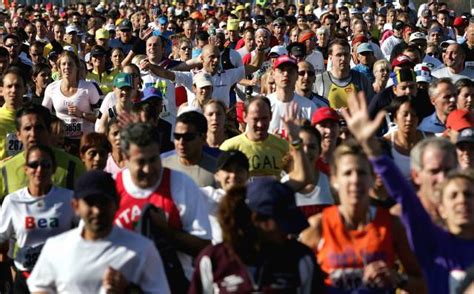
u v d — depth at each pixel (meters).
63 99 31.77
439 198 15.19
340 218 14.64
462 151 20.33
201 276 14.08
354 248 14.51
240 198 13.88
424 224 14.58
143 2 96.38
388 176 14.43
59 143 24.08
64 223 19.11
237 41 52.06
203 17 70.50
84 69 35.00
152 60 36.38
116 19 73.38
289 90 27.77
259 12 74.12
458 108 25.72
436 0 74.50
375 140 14.49
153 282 15.33
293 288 13.89
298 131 19.42
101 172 15.29
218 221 13.95
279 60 27.75
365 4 79.56
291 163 20.64
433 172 15.87
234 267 13.91
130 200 17.53
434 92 25.92
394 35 50.44
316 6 81.50
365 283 14.46
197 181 20.45
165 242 17.47
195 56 39.59
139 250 15.15
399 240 14.66
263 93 33.59
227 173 18.38
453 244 14.50
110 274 14.91
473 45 38.81
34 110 21.33
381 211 14.70
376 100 29.02
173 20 60.75
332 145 22.56
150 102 25.23
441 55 42.69
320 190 20.08
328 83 32.31
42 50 43.28
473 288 10.95
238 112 29.67
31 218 18.98
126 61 37.38
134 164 17.36
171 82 34.06
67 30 53.69
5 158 26.02
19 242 19.12
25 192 19.19
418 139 22.81
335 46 32.12
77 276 15.04
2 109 26.53
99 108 31.36
